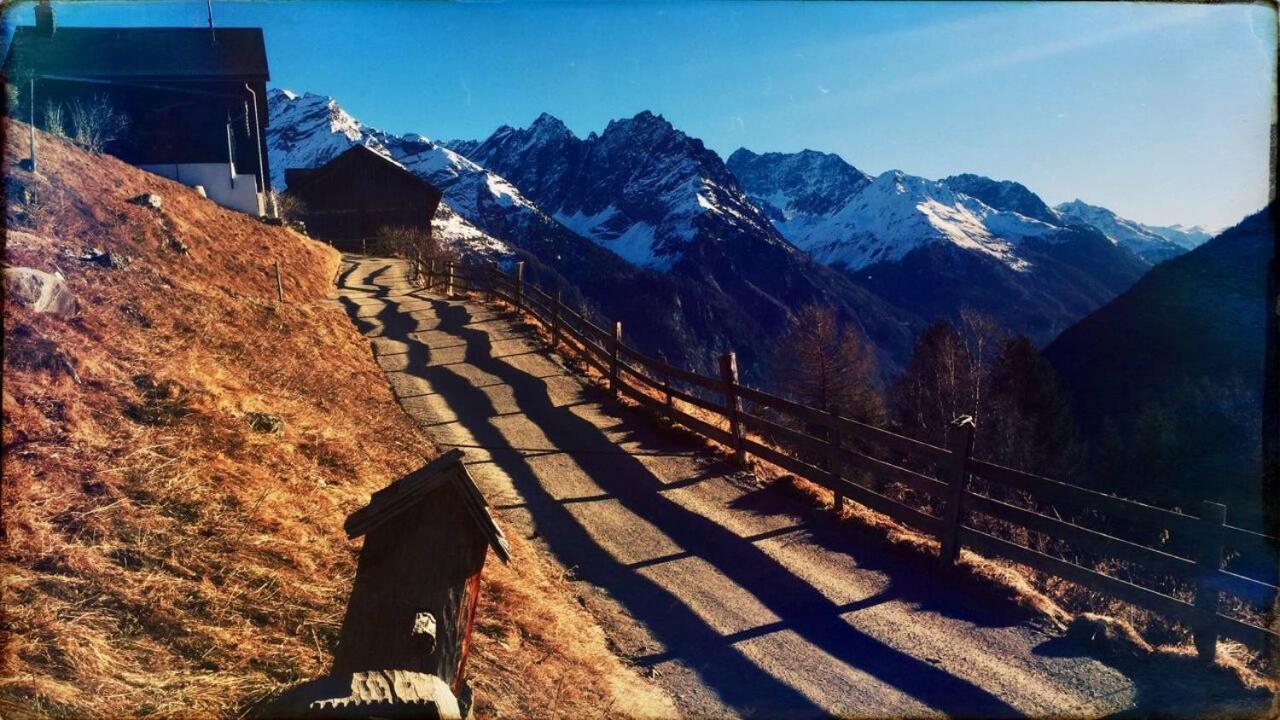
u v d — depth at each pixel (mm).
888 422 33938
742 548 7809
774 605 6586
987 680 5312
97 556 4578
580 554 7586
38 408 5770
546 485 9484
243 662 4113
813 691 5223
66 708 3426
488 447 10742
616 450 10961
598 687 5059
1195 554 5348
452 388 13719
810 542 7984
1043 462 25609
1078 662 5496
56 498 4945
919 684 5285
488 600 5820
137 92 30172
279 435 7559
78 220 13234
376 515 2883
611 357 14211
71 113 28125
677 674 5473
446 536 2910
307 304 19000
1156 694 4961
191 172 31188
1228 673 5090
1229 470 22172
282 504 6086
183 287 12070
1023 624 6160
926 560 7375
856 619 6312
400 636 2768
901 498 11367
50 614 3945
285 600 4816
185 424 6699
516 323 20031
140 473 5637
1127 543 5781
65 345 6711
